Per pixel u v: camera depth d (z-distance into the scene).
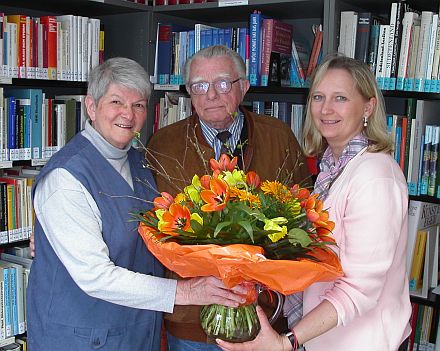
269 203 1.23
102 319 1.57
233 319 1.34
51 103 2.71
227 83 1.91
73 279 1.48
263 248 1.20
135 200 1.64
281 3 2.68
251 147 2.00
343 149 1.62
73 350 1.56
